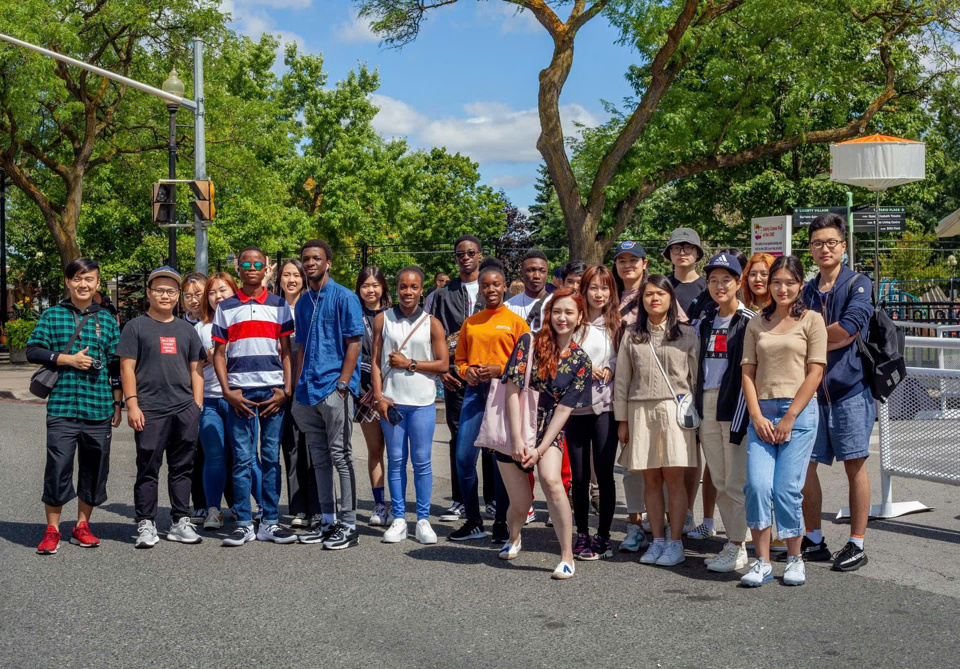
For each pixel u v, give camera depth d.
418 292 6.70
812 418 5.38
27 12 22.08
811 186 25.50
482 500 8.02
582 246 18.34
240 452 6.54
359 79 39.03
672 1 18.17
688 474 6.55
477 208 45.31
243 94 36.84
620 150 18.12
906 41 22.17
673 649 4.31
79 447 6.39
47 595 5.21
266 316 6.61
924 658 4.17
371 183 36.88
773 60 18.94
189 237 28.72
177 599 5.14
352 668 4.09
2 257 33.44
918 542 6.37
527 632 4.56
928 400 6.85
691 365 5.89
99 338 6.41
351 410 6.47
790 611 4.87
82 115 26.08
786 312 5.42
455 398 7.42
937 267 24.94
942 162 27.31
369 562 5.96
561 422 5.66
